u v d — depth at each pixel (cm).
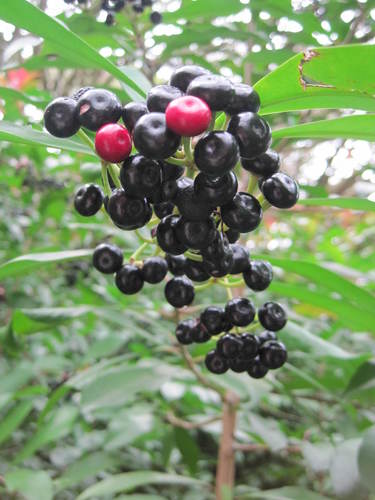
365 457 15
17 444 33
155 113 8
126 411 26
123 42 26
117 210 10
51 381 31
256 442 28
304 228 53
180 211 9
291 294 19
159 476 21
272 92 11
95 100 9
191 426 25
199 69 9
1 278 16
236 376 22
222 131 8
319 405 30
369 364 19
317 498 19
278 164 10
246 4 25
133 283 13
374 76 10
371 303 16
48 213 35
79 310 19
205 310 13
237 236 12
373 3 26
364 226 51
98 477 30
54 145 12
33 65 22
